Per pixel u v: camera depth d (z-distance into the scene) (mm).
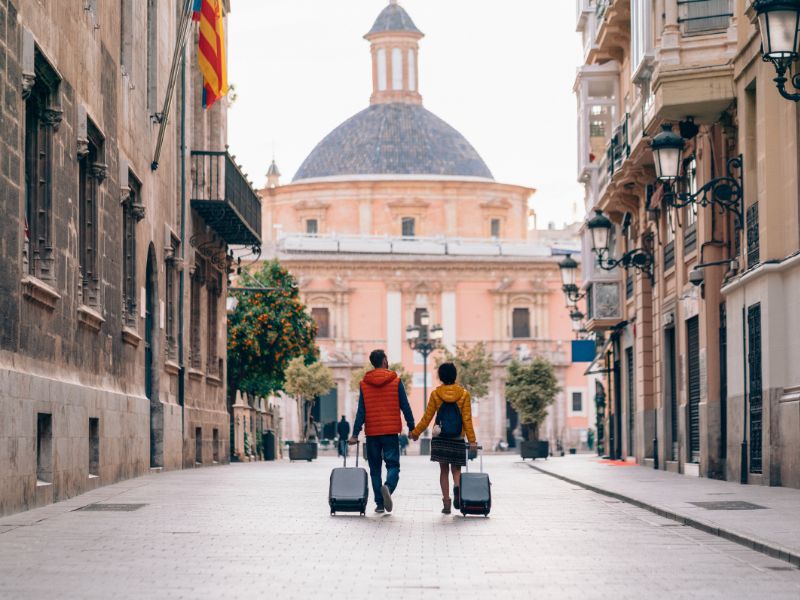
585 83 43188
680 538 13977
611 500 20500
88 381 21219
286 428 99312
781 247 23266
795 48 15273
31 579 10273
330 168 112438
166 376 30750
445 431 16703
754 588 10023
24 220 17219
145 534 13812
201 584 10039
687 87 26031
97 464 21797
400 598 9375
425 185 108625
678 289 31875
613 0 36312
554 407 105000
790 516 15844
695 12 27297
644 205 37062
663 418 34188
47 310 18156
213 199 34156
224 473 29281
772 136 23516
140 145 27047
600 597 9508
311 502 18703
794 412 21875
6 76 15789
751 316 24188
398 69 116750
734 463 25297
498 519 16219
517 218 111375
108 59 23172
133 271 26469
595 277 42406
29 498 16656
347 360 102750
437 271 104625
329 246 104875
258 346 53969
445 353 88125
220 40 34500
